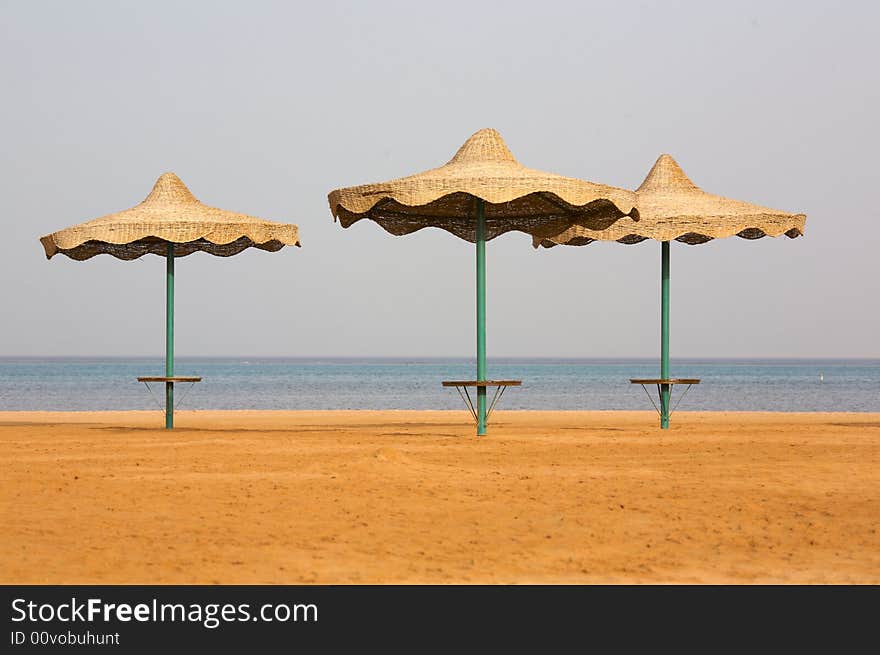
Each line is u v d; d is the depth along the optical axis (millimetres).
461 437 17672
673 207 19875
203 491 10727
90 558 7520
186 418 26109
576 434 18516
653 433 18734
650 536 8492
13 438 17453
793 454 14797
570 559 7648
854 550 8039
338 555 7699
